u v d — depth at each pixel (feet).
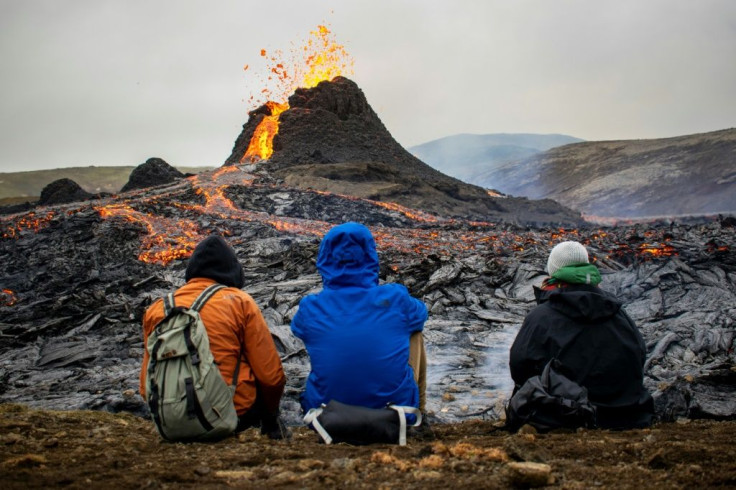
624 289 49.47
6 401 33.06
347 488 11.96
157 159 279.90
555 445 15.48
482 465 13.34
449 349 40.01
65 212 148.25
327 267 16.87
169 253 99.50
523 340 18.75
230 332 16.80
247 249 92.94
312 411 16.19
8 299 78.89
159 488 12.23
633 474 12.47
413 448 15.43
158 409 16.28
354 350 16.05
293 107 373.20
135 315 53.16
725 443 15.43
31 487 12.27
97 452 16.03
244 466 14.32
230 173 272.92
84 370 39.91
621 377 17.98
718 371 26.78
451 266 57.67
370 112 384.88
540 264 62.28
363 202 195.72
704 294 46.39
